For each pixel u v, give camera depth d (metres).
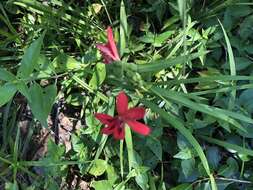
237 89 0.30
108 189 0.30
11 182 0.30
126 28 0.31
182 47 0.32
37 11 0.33
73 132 0.33
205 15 0.33
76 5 0.34
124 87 0.30
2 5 0.34
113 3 0.34
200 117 0.32
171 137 0.32
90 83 0.30
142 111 0.26
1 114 0.33
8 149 0.32
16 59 0.33
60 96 0.33
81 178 0.33
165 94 0.28
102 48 0.28
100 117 0.27
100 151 0.30
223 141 0.31
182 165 0.30
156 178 0.32
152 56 0.33
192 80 0.29
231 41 0.32
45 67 0.29
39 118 0.27
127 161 0.31
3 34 0.32
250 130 0.30
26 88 0.25
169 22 0.33
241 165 0.31
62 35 0.34
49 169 0.30
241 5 0.32
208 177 0.30
